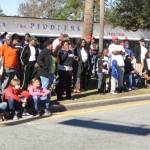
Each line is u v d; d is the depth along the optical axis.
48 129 9.93
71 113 12.06
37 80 11.62
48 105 11.70
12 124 10.46
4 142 8.62
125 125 10.52
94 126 10.35
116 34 39.16
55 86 13.65
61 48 13.28
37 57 12.67
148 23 29.22
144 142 8.85
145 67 17.36
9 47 12.19
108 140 8.96
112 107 13.27
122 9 29.64
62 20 37.47
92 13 19.89
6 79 12.05
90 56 15.80
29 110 11.53
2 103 10.76
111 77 15.22
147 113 12.25
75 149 8.19
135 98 14.76
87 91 15.41
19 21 35.22
